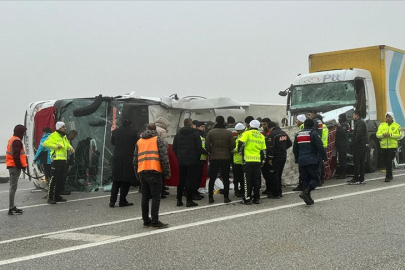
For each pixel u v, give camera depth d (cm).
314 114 1277
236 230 771
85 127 1378
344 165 1398
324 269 561
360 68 1658
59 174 1185
